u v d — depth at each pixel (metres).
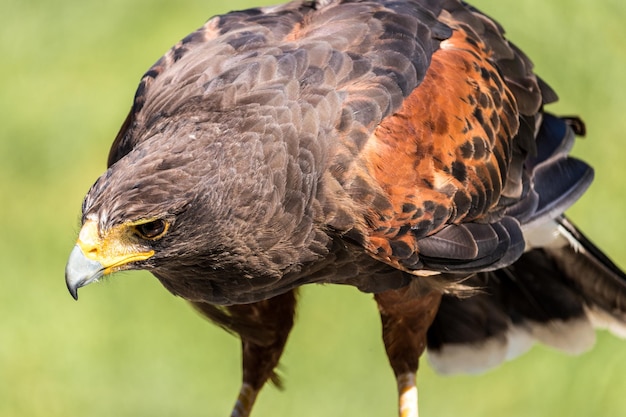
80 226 9.76
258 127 9.99
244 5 18.47
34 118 18.31
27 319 16.89
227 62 10.42
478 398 16.11
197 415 16.17
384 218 10.45
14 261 17.28
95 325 16.84
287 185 10.04
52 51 19.03
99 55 18.84
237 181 9.84
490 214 11.23
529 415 15.94
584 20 17.33
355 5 11.05
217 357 16.55
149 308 16.89
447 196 10.77
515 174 11.53
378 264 10.81
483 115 11.14
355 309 16.33
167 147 9.75
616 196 16.61
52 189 17.81
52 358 16.67
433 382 16.23
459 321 13.27
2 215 17.66
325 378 16.08
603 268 12.87
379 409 15.83
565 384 16.05
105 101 18.25
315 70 10.37
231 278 10.38
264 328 11.78
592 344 13.20
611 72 17.08
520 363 16.22
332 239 10.45
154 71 10.80
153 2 19.17
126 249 9.71
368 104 10.38
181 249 9.89
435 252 10.80
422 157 10.64
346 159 10.27
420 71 10.78
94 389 16.47
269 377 12.12
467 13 11.63
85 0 19.45
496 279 13.16
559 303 13.15
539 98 11.88
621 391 15.91
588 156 16.77
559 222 12.47
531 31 17.22
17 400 16.44
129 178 9.60
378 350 16.14
